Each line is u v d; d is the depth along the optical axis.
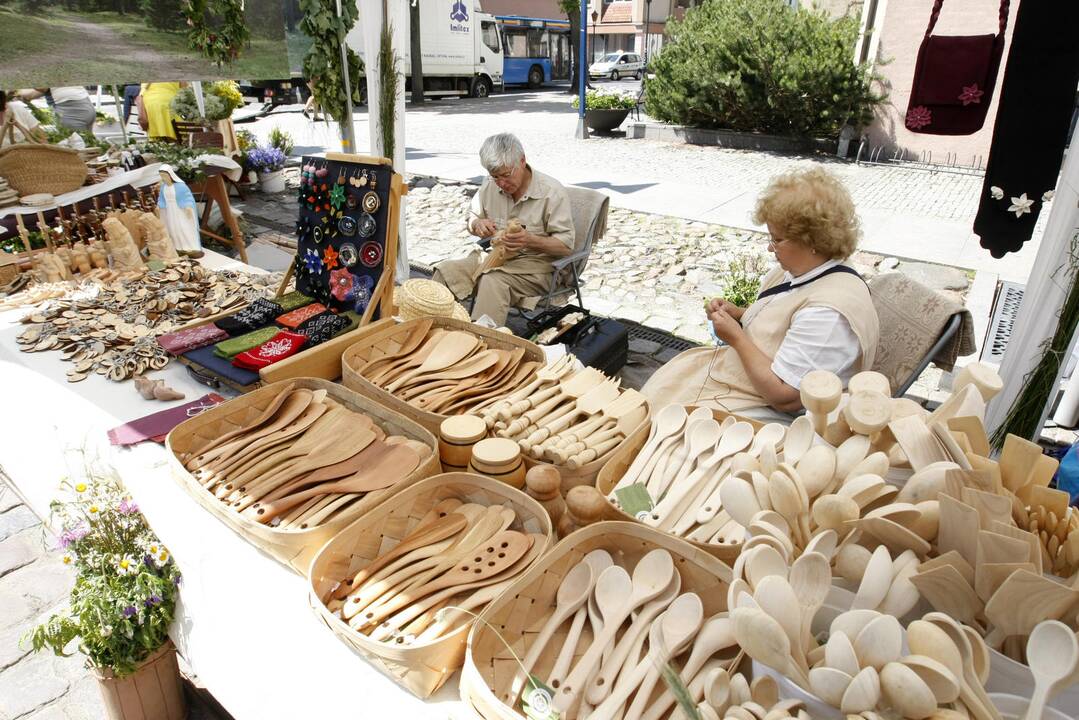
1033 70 2.21
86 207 3.84
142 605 1.70
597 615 1.15
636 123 13.41
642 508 1.39
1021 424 2.60
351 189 2.43
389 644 1.04
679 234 6.62
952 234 6.51
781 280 2.15
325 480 1.47
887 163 10.62
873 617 0.74
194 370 2.16
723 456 1.48
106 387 2.15
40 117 5.85
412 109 17.42
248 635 1.36
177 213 3.56
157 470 1.67
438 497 1.43
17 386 2.26
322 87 4.57
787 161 10.74
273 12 2.93
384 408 1.67
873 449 1.13
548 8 27.95
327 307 2.52
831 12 12.84
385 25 4.24
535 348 2.01
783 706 0.76
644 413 1.69
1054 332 2.45
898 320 2.40
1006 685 0.77
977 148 10.13
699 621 1.08
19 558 2.66
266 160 8.16
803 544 0.95
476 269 4.05
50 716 2.06
